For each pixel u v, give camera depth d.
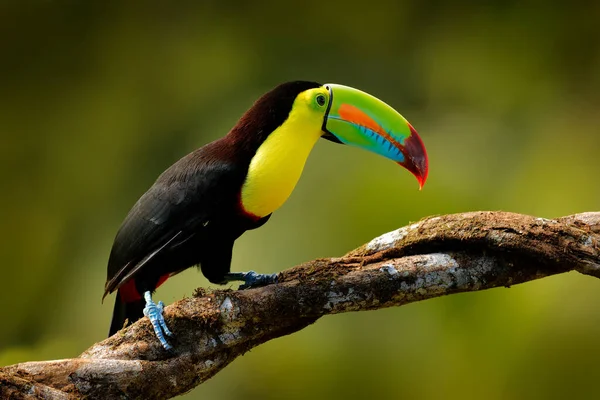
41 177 14.30
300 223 11.51
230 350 5.62
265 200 6.74
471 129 13.16
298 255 11.27
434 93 14.13
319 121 6.80
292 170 6.72
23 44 15.09
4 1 15.25
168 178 6.90
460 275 5.63
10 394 4.89
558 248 5.50
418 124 13.66
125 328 5.52
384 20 14.95
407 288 5.63
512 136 13.01
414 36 14.91
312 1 15.05
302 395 10.71
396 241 5.77
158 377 5.36
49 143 14.52
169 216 6.73
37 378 5.10
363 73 14.76
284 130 6.68
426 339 10.74
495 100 13.69
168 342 5.45
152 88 14.73
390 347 10.77
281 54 14.93
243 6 15.23
